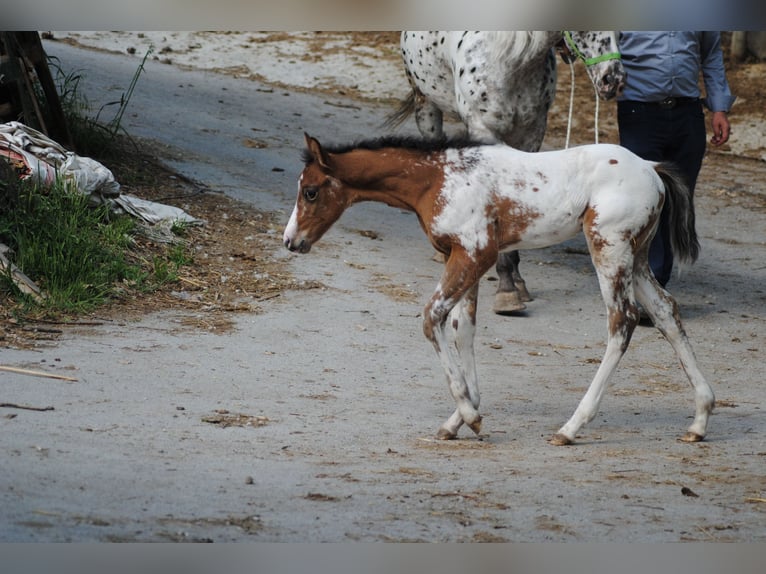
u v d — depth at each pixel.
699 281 15.09
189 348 10.66
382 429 8.47
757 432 8.79
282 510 6.08
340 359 10.86
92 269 12.23
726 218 18.30
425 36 14.20
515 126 12.88
